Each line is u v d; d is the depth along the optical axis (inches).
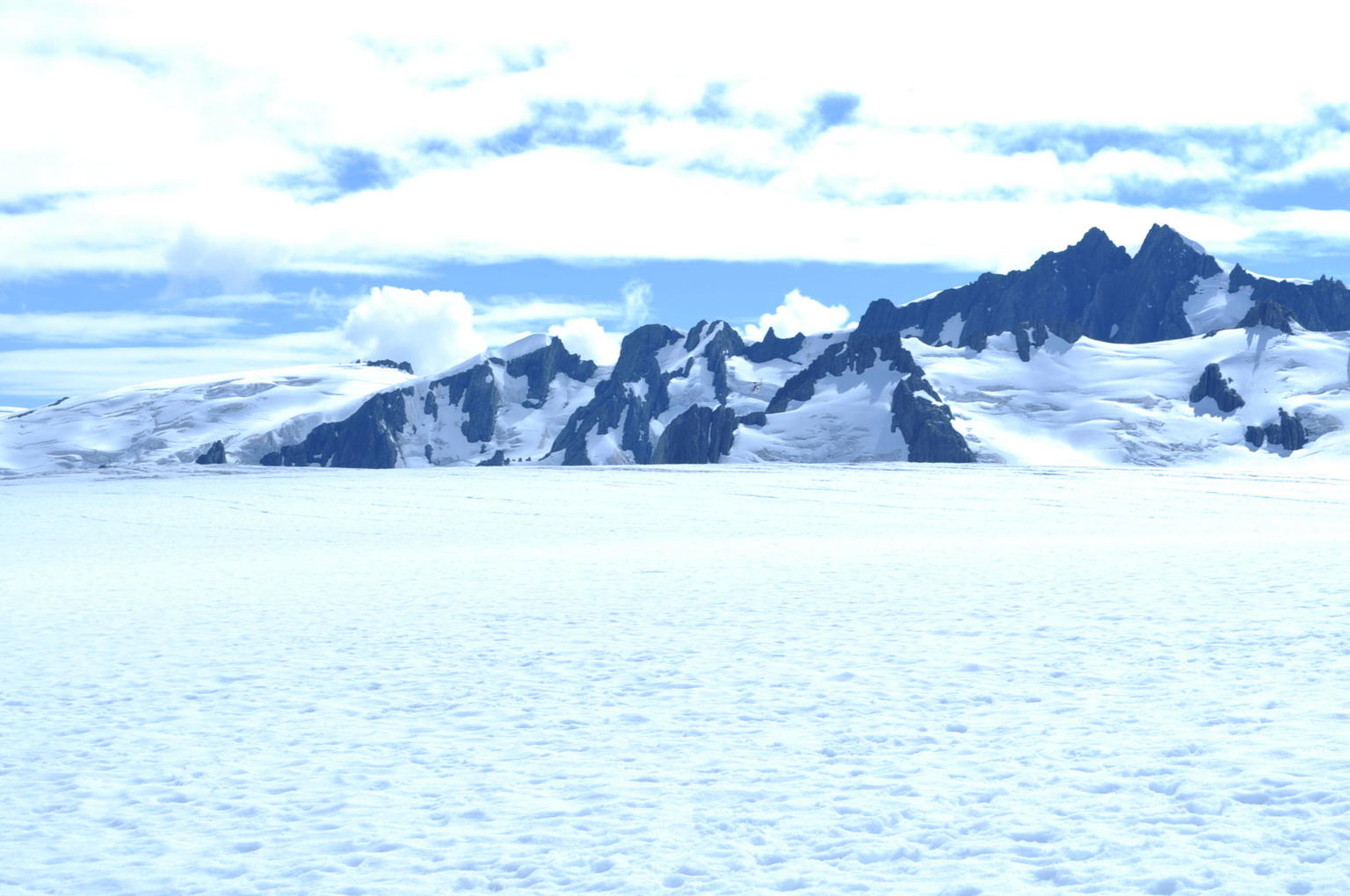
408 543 2170.3
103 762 466.0
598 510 2999.5
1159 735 424.8
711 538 2114.9
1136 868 298.5
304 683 629.9
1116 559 1203.9
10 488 4547.2
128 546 2235.5
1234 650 585.6
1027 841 326.0
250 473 5007.4
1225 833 318.3
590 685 590.9
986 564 1206.3
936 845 327.0
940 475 3917.3
